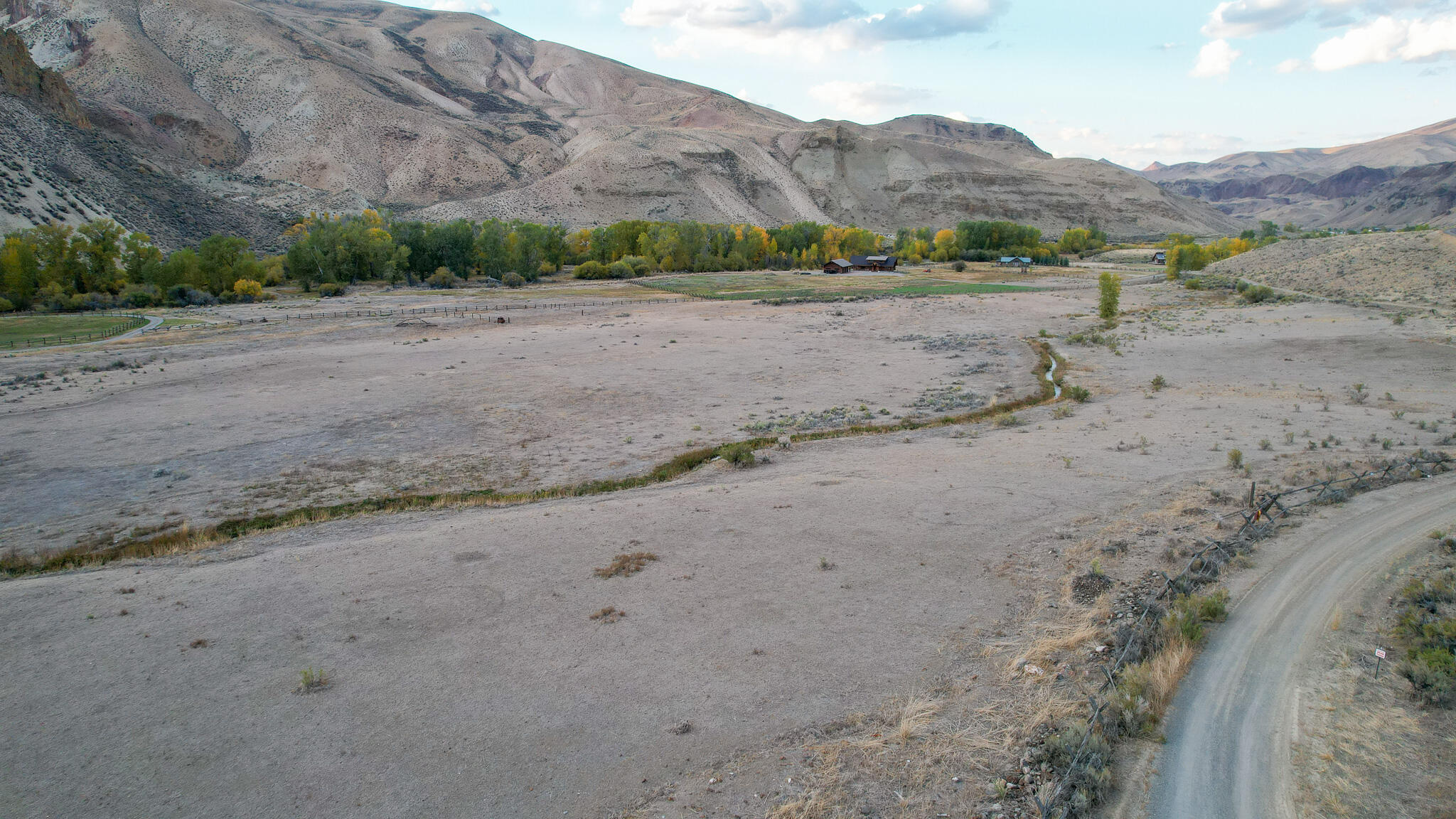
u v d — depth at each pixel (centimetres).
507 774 1194
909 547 2077
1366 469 2539
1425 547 1848
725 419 4006
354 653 1583
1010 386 4728
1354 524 2045
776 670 1470
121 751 1273
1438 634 1392
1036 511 2327
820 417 3984
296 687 1455
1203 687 1341
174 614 1792
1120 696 1287
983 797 1091
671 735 1278
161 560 2234
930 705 1326
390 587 1912
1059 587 1784
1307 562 1822
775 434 3694
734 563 2005
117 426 3925
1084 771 1102
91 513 2741
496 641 1620
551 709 1362
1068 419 3784
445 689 1435
